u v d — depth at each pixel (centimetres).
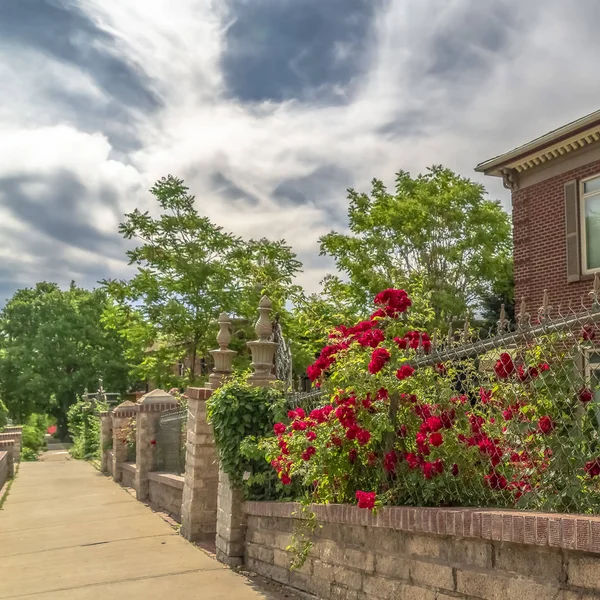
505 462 414
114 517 1036
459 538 395
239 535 695
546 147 1398
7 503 1241
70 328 4881
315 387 650
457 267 2461
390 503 474
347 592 503
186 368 1908
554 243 1427
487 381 429
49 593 597
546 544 326
